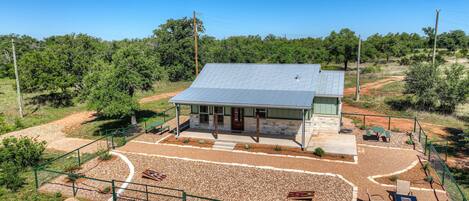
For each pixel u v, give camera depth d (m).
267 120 22.12
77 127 27.89
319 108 22.64
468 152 19.44
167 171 16.73
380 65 67.81
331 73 23.77
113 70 23.27
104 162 18.23
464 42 95.81
